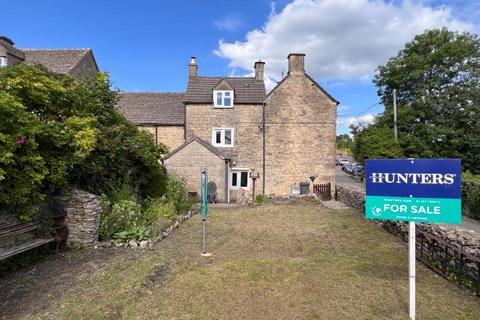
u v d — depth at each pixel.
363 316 4.25
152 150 11.66
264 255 7.11
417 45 28.56
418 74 27.05
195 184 18.12
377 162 4.23
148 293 4.87
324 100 20.94
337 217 11.99
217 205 16.38
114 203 8.86
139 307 4.40
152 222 9.77
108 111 9.85
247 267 6.09
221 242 8.30
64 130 6.90
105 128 9.12
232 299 4.71
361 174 34.53
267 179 20.84
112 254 6.76
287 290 5.04
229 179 19.70
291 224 10.71
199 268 6.05
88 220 7.16
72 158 6.95
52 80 7.56
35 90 6.74
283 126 20.89
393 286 5.27
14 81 6.34
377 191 4.23
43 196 6.06
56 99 7.48
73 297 4.62
